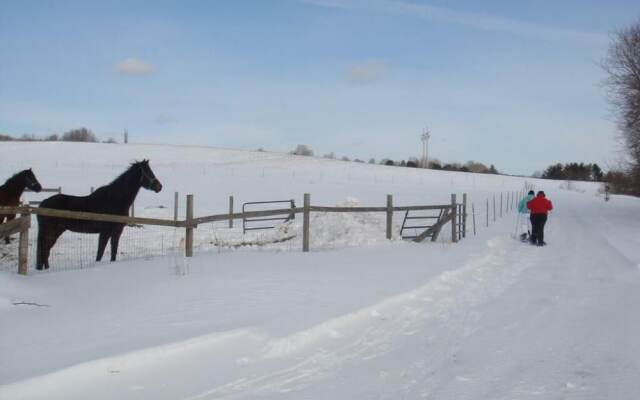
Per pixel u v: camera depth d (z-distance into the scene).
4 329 5.44
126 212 10.83
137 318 6.06
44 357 4.70
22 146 81.00
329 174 65.50
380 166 83.06
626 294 8.91
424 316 7.11
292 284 8.29
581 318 7.23
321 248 13.65
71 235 17.11
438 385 4.73
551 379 4.93
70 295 7.06
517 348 5.85
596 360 5.48
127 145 87.38
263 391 4.47
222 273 8.91
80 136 137.25
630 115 28.97
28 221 8.19
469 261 11.42
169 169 62.91
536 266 12.07
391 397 4.43
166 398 4.23
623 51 29.16
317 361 5.26
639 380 4.91
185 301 6.95
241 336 5.59
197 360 5.02
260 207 31.09
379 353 5.57
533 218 16.36
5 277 7.25
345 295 7.66
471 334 6.36
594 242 17.28
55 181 44.97
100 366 4.57
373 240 14.69
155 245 15.63
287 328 5.93
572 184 90.19
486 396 4.50
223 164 71.44
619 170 35.75
